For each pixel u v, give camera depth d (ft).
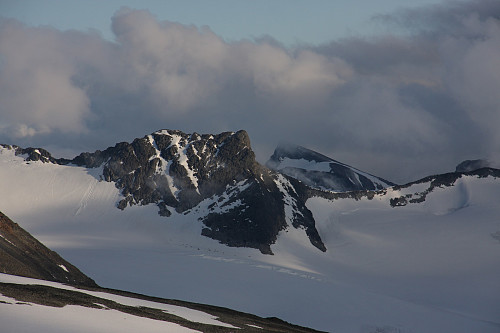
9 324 201.87
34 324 207.72
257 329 335.06
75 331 208.54
